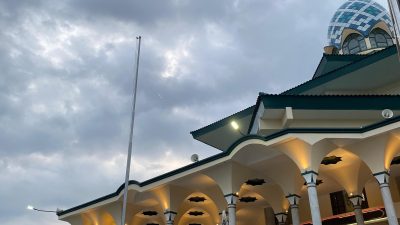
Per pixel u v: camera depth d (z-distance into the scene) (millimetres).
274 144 21719
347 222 29766
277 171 25828
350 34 41062
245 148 23344
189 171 26516
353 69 27516
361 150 21969
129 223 33688
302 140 20859
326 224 30766
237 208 35219
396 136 20891
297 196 25922
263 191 29875
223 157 24609
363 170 25906
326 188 31031
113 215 33250
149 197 30969
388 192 20812
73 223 37750
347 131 21047
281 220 29766
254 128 30047
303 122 25641
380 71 27453
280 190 29625
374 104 24812
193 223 39844
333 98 24922
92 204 33938
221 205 29688
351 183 26562
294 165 24969
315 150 21188
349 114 25234
